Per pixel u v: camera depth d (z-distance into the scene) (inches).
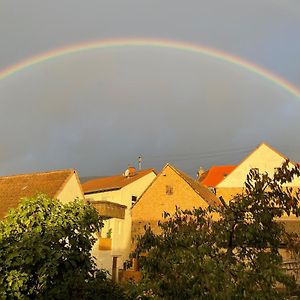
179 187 1320.1
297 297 205.9
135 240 256.5
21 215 319.6
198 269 199.9
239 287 198.5
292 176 223.5
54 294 294.2
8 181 974.4
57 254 295.9
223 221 222.4
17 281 288.5
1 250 298.0
